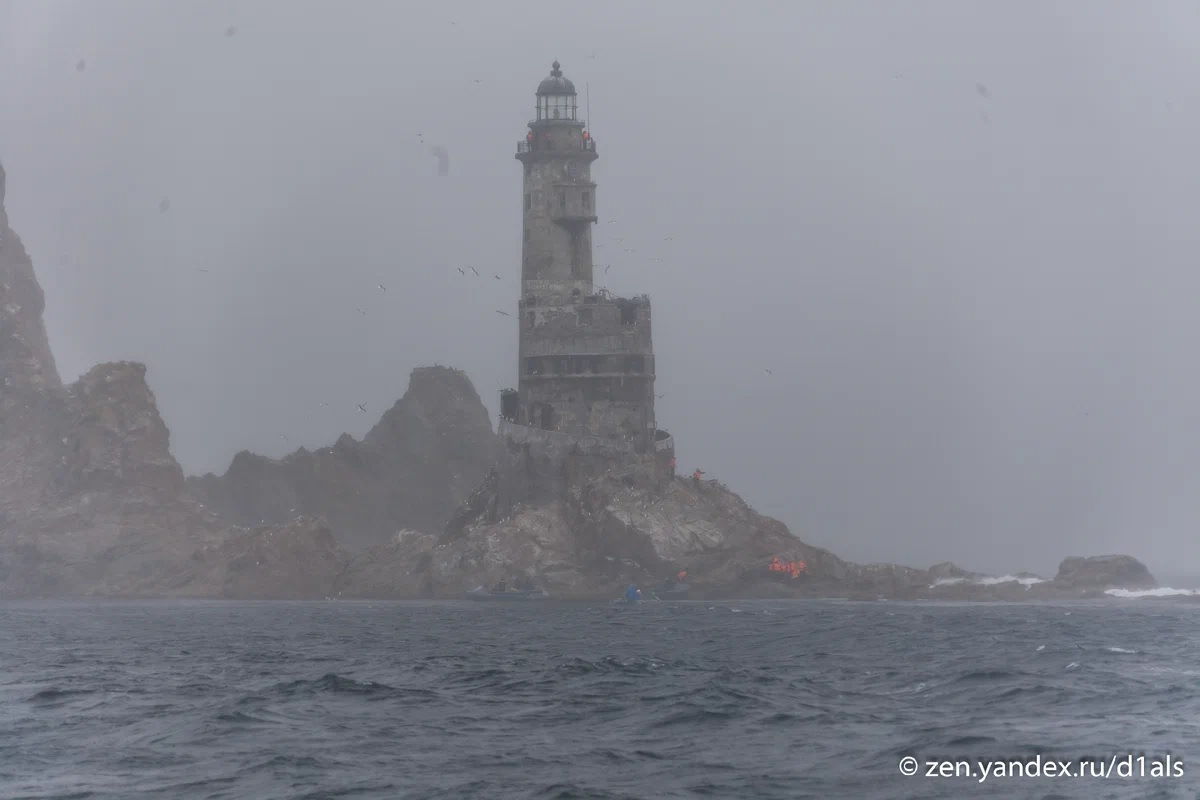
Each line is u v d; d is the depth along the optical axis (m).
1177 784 66.06
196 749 77.44
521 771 70.88
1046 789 65.50
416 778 69.12
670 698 96.50
